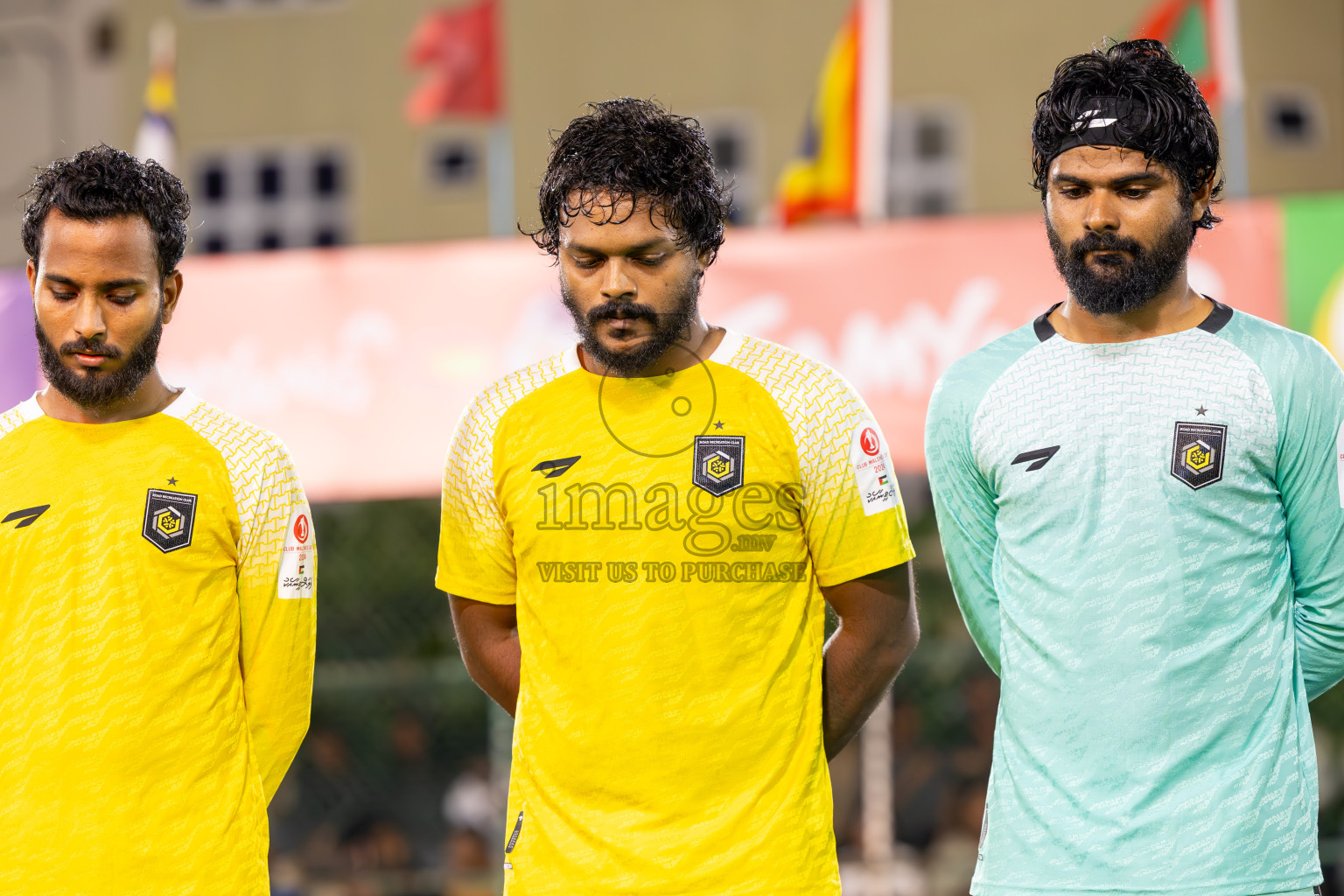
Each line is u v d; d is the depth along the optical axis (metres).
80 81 39.53
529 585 8.45
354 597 27.98
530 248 18.31
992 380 8.77
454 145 38.62
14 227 38.91
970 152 36.91
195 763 8.62
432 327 18.27
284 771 9.21
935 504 9.11
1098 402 8.38
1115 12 36.56
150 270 8.63
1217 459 8.12
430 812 25.61
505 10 37.69
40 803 8.43
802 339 17.48
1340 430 8.09
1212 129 8.27
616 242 8.01
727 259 17.70
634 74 37.34
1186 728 8.02
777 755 8.20
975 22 37.06
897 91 37.25
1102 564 8.21
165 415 9.00
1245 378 8.16
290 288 18.61
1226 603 8.08
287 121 39.00
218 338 18.62
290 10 39.25
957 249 17.31
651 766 8.09
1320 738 24.11
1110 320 8.48
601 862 8.04
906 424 17.17
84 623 8.59
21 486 8.75
